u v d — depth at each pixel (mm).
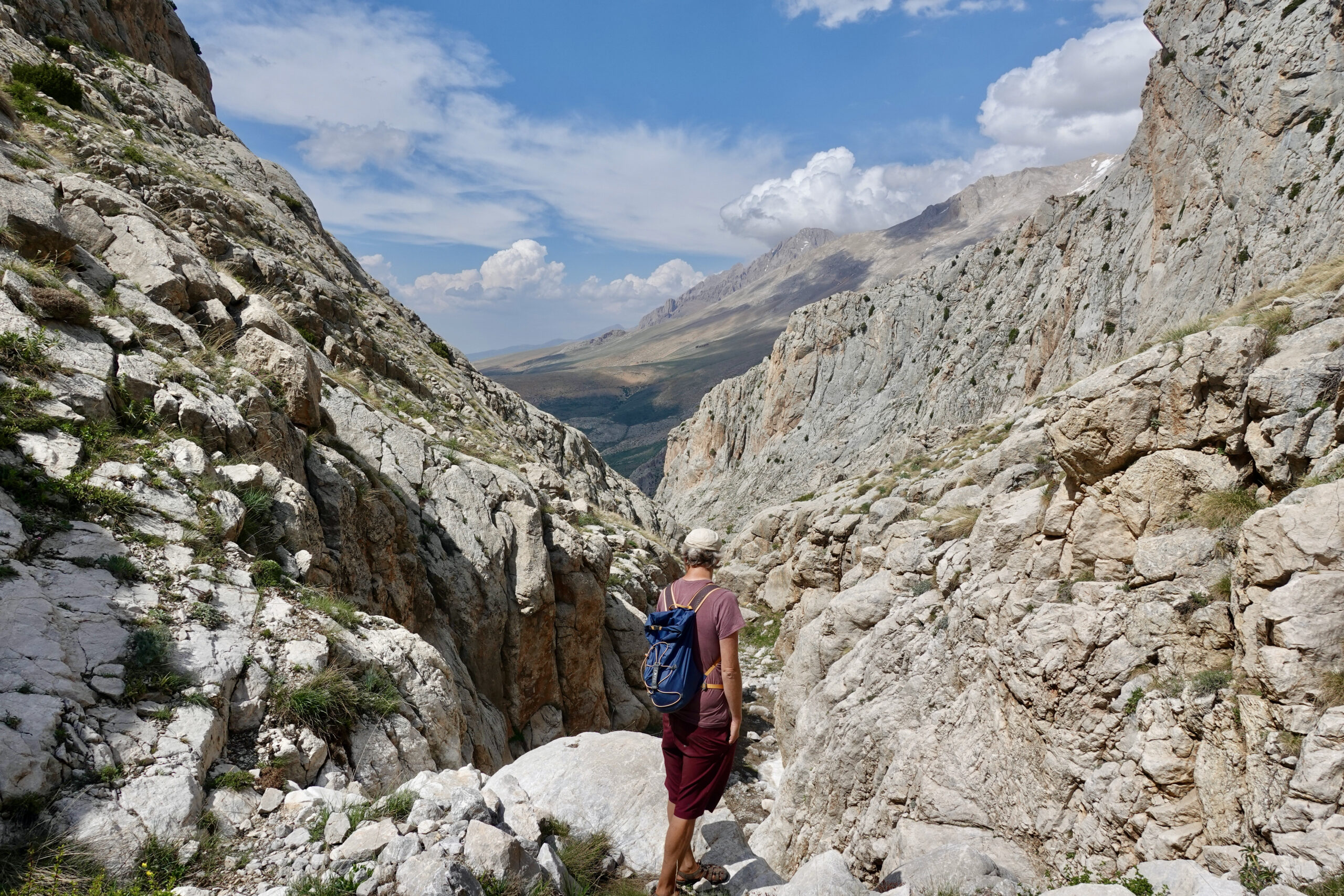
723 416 134500
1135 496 9977
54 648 5961
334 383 20422
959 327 93500
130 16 39562
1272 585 7102
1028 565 11500
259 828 5477
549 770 7141
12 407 8617
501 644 18047
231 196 29297
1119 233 61344
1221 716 7625
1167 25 55219
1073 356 60000
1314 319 9672
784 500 98062
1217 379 9336
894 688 13953
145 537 8156
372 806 5742
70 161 20438
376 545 14680
